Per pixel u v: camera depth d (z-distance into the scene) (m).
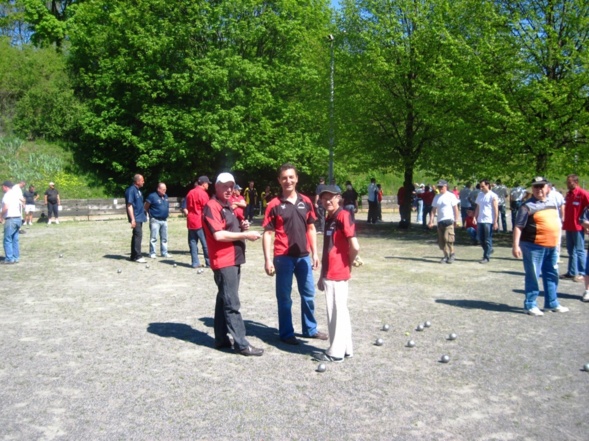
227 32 32.06
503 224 23.80
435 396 5.62
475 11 21.78
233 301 6.87
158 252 16.92
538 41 19.28
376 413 5.20
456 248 18.31
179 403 5.42
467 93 19.89
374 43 24.03
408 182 26.09
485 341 7.53
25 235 21.86
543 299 10.24
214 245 6.91
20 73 37.66
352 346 7.01
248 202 30.52
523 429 4.89
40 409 5.29
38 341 7.51
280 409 5.28
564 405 5.42
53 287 11.34
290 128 33.62
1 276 12.61
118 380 6.05
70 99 37.56
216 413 5.18
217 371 6.34
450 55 21.95
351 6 25.61
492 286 11.45
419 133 24.42
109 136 35.19
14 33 49.59
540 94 18.75
